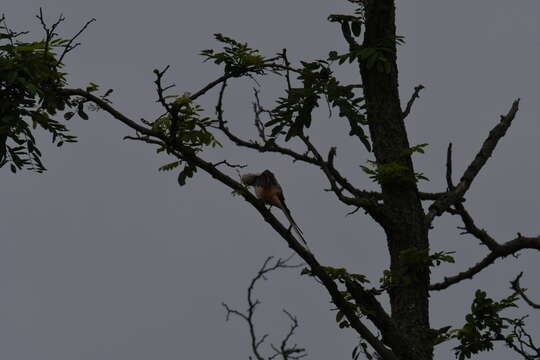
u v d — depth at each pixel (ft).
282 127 44.14
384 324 41.42
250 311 24.66
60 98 40.16
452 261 42.96
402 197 45.44
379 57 44.83
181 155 40.32
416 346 43.27
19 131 38.63
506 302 45.68
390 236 45.50
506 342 45.37
